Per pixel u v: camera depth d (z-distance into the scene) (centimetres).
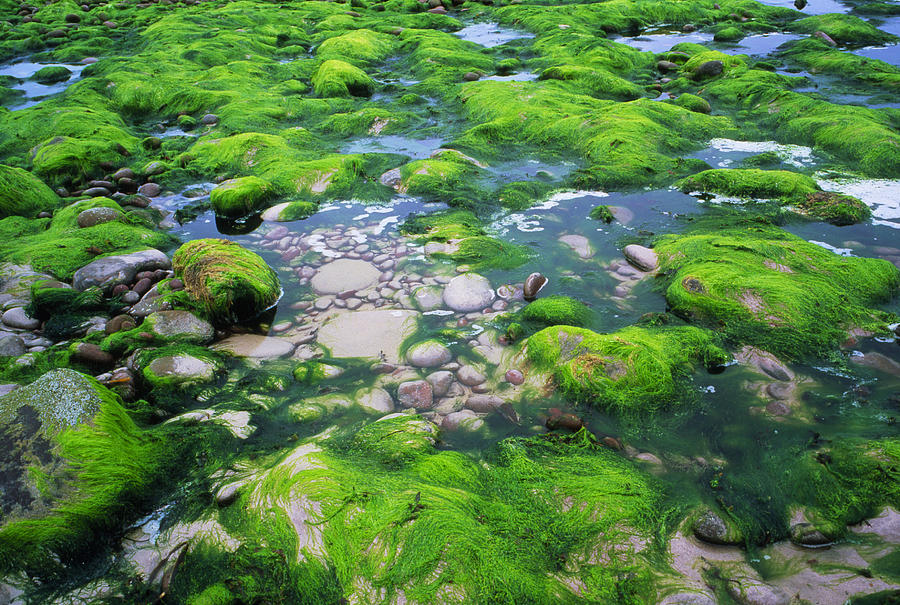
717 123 962
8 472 343
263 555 323
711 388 433
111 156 945
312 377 466
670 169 816
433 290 579
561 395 434
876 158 772
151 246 686
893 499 331
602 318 521
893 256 581
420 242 672
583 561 313
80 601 307
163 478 379
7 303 580
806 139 880
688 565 310
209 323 533
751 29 1521
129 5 2155
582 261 614
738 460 373
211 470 384
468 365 472
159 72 1335
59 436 363
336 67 1261
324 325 537
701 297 511
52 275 623
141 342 507
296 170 837
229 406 438
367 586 300
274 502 348
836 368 442
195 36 1598
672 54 1303
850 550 311
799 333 471
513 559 311
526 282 560
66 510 336
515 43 1523
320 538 324
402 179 817
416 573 301
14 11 2130
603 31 1578
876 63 1134
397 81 1305
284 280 615
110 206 762
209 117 1102
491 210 737
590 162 863
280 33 1662
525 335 502
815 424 394
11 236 727
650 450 387
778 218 672
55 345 520
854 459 356
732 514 333
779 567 306
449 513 330
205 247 595
